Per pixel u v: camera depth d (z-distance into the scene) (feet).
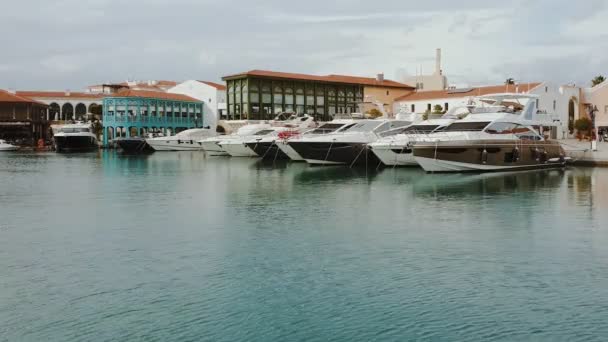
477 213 85.97
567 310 45.27
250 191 114.83
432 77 376.07
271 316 44.47
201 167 180.65
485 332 41.45
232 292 49.67
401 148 153.58
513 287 50.55
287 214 86.17
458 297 48.16
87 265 58.03
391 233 71.87
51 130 362.74
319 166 174.29
